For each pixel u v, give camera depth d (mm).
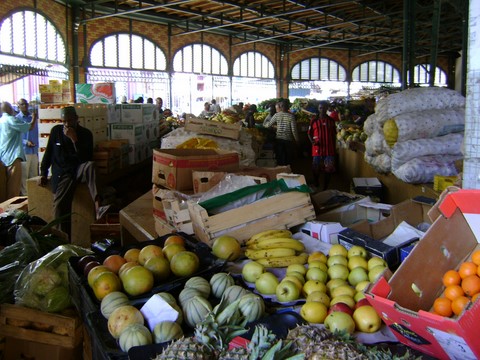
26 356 2982
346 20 20734
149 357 1830
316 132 9336
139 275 2365
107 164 7109
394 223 3295
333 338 1642
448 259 2045
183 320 2158
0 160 8758
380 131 6301
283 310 2232
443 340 1617
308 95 27906
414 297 1913
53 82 8969
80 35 17531
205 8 17969
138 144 8773
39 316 2932
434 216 2059
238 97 25031
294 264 2604
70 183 6043
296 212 3264
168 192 3723
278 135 9891
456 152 5703
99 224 5219
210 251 2877
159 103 14562
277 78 26531
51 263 3135
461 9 9008
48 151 6129
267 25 22109
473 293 1824
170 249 2654
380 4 18172
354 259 2521
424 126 5609
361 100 19578
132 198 7820
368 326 1972
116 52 19156
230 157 4094
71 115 5996
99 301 2367
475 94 2322
